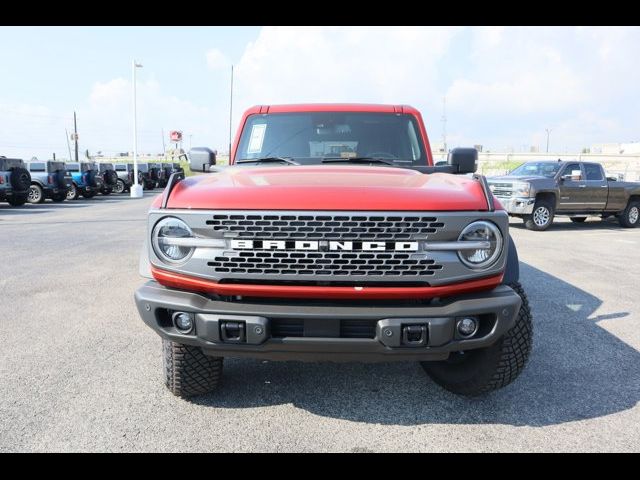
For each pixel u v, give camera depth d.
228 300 2.40
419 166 3.65
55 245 8.72
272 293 2.31
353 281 2.30
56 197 19.95
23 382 3.24
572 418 2.82
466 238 2.33
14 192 16.92
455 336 2.32
